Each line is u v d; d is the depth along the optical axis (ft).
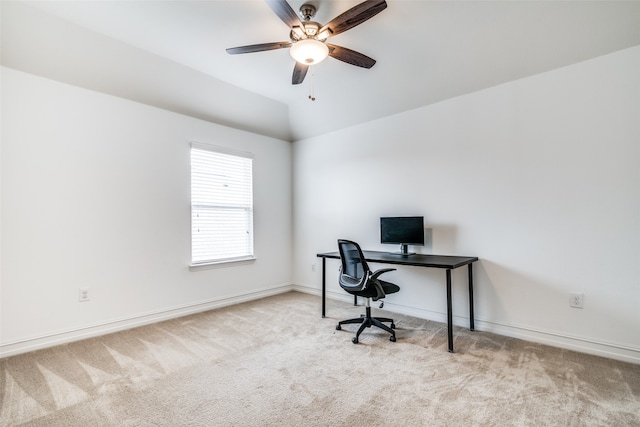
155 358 7.83
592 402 5.78
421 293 10.99
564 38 7.56
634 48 7.29
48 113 8.66
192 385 6.54
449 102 10.32
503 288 9.21
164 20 7.70
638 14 6.70
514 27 7.58
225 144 12.97
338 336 9.29
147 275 10.55
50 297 8.64
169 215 11.16
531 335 8.71
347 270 9.64
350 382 6.61
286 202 15.64
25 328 8.23
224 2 7.02
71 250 9.01
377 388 6.36
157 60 9.50
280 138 15.37
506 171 9.15
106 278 9.65
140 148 10.44
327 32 6.72
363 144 12.78
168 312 11.05
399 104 11.18
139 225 10.39
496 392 6.15
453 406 5.72
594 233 7.81
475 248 9.73
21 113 8.26
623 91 7.43
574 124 8.07
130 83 9.77
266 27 7.97
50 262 8.66
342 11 7.25
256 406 5.79
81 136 9.23
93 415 5.54
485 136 9.55
